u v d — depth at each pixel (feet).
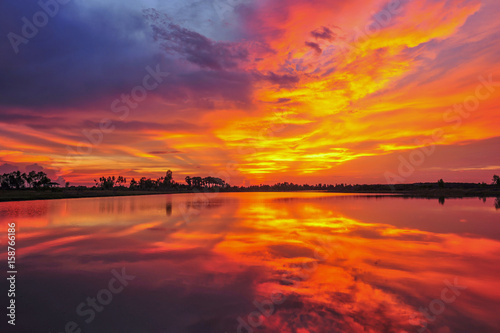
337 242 38.29
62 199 174.09
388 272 24.98
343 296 19.56
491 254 31.42
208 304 18.37
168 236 43.62
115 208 100.42
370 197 200.85
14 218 68.39
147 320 16.30
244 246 36.01
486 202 127.13
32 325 15.87
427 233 45.27
